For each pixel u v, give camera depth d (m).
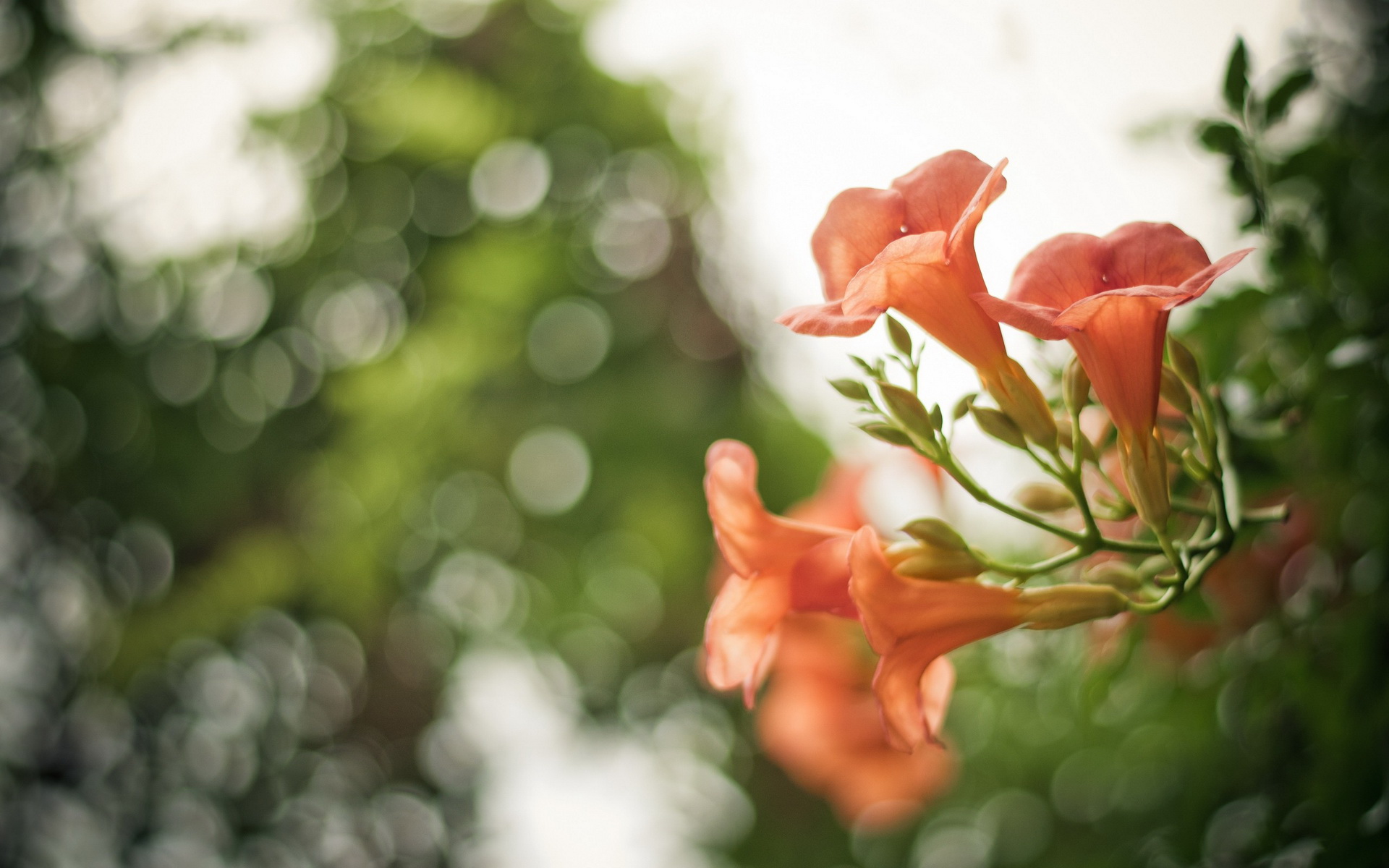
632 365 1.24
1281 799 0.75
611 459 1.21
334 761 1.28
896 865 1.07
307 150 1.24
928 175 0.65
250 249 1.26
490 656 1.27
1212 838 0.80
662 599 1.26
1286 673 0.74
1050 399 0.71
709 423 1.22
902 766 1.00
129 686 1.21
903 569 0.65
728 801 1.21
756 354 1.30
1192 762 0.81
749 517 0.68
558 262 1.23
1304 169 0.73
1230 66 0.72
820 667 0.98
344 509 1.19
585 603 1.23
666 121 1.28
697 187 1.30
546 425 1.21
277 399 1.27
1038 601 0.64
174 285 1.24
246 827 1.23
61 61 1.22
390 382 1.15
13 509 1.24
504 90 1.24
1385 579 0.72
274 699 1.27
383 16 1.23
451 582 1.25
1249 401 0.74
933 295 0.64
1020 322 0.62
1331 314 0.71
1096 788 0.94
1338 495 0.73
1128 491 0.66
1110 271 0.64
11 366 1.22
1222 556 0.65
